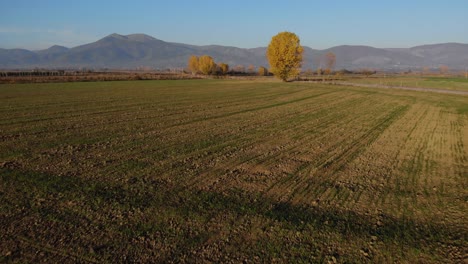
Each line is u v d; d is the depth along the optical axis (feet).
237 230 21.66
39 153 39.99
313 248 19.77
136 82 205.98
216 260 18.40
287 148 44.16
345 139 50.34
